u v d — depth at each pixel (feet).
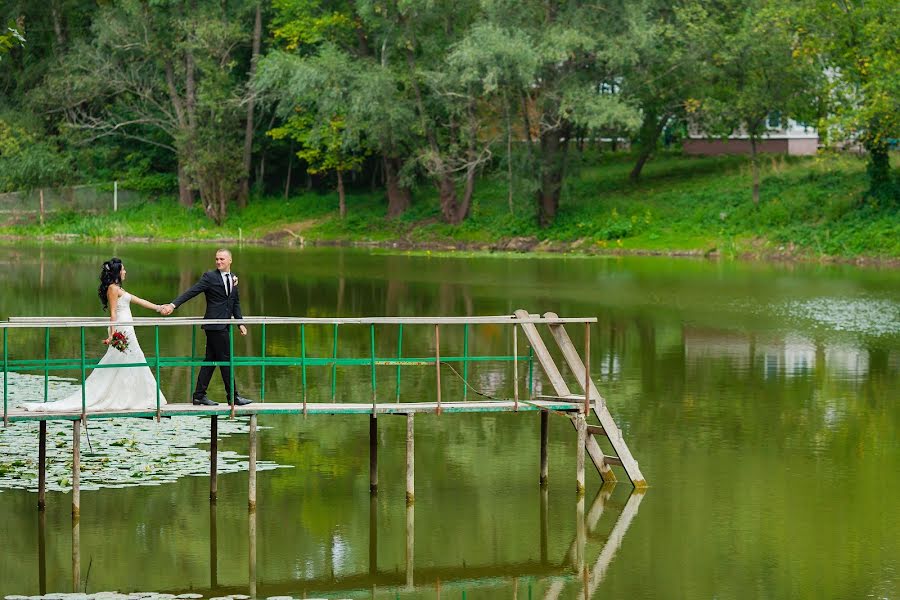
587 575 43.32
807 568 43.91
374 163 237.04
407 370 81.97
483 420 67.31
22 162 230.68
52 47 246.06
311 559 44.86
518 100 191.01
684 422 66.80
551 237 187.83
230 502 51.26
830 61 169.99
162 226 226.79
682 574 43.45
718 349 90.63
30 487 52.54
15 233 227.40
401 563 44.47
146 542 46.26
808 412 69.15
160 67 229.45
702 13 179.11
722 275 142.00
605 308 113.09
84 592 40.98
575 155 190.29
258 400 70.03
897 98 152.56
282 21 222.28
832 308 111.96
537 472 56.75
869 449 60.90
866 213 164.96
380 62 206.39
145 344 92.68
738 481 55.11
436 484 54.60
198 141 225.76
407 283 135.13
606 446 61.67
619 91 184.65
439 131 210.59
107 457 57.52
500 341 94.79
